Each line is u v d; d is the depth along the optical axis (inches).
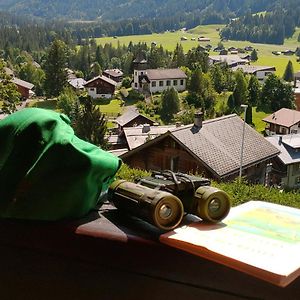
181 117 1023.0
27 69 1574.8
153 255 24.8
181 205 25.0
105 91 1279.5
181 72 1343.5
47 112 28.6
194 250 23.2
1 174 27.3
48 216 26.7
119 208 26.9
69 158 26.3
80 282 26.3
